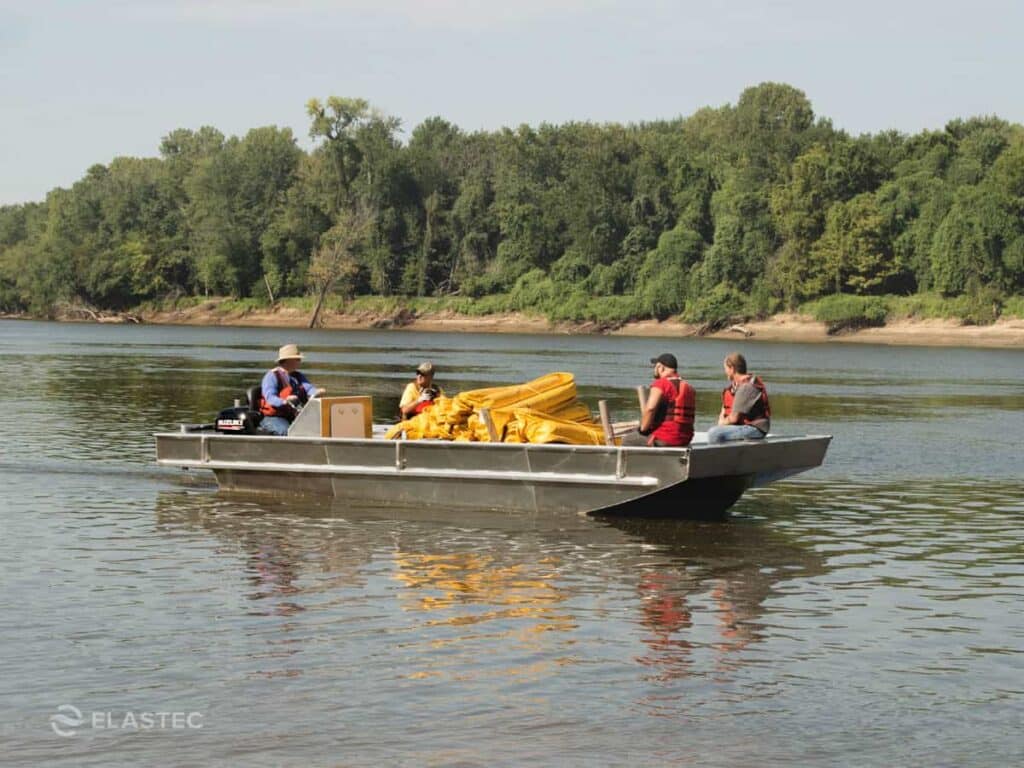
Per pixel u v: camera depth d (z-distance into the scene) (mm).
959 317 104625
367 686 9039
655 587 12117
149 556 13289
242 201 149375
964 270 105438
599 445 15961
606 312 120938
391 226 139375
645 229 129125
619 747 8008
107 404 31359
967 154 125062
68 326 132625
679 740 8141
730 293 115875
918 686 9234
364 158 141625
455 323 129500
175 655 9703
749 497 17797
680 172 131250
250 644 10016
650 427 15438
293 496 17094
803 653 9992
